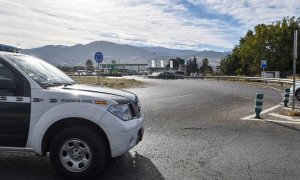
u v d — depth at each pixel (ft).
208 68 434.30
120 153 17.04
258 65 182.50
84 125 17.16
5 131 17.19
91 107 16.80
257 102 39.06
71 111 16.76
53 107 16.93
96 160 16.84
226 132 30.22
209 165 20.18
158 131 30.45
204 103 54.95
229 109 47.09
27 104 17.02
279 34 175.94
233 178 17.94
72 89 17.99
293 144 25.73
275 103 55.42
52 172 18.61
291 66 177.06
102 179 17.58
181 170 19.20
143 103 54.49
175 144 25.41
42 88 17.31
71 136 16.83
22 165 19.72
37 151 17.15
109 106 17.02
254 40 185.98
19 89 17.16
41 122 16.89
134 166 19.80
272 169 19.52
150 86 112.47
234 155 22.47
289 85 114.11
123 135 16.94
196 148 24.25
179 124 34.30
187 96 69.05
